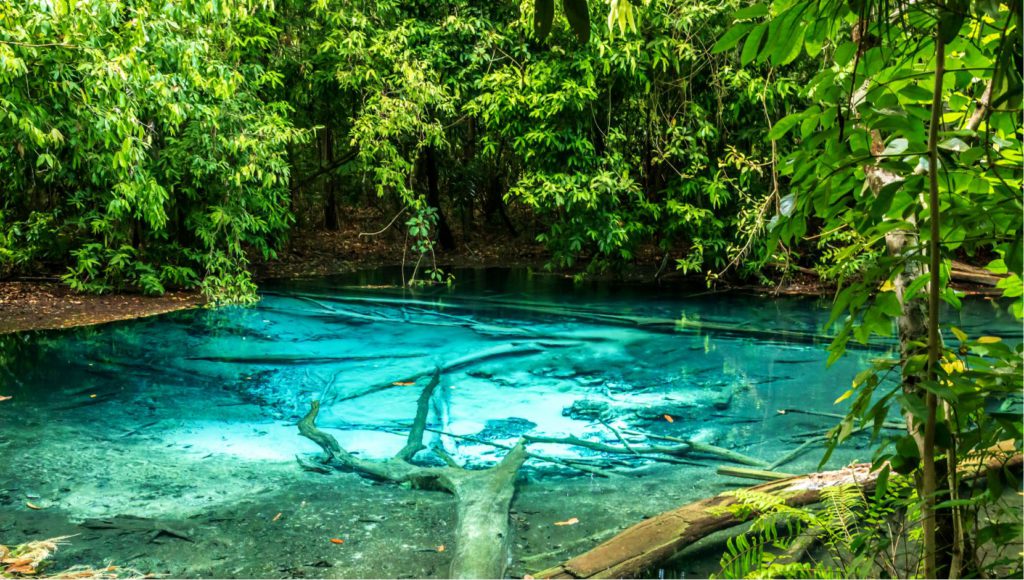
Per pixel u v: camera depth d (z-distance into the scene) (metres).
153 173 10.47
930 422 1.70
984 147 1.64
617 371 7.08
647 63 11.35
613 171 11.77
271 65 12.99
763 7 1.57
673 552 3.30
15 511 3.95
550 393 6.37
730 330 8.89
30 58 8.41
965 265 11.62
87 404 5.96
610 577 3.13
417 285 12.55
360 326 9.13
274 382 6.70
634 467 4.68
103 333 8.52
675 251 15.30
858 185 1.79
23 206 11.70
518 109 11.70
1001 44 1.45
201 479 4.46
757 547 2.73
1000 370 1.69
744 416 5.69
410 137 14.14
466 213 18.39
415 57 11.96
